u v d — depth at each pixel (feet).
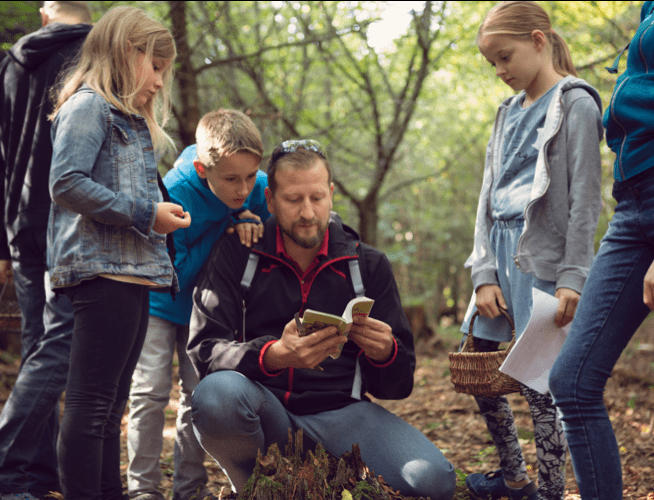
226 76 24.59
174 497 8.59
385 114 35.06
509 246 8.23
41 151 8.52
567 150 7.91
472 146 46.24
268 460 6.65
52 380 8.30
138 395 8.70
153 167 7.50
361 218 33.50
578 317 6.42
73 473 6.91
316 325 6.48
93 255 6.91
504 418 8.49
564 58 8.58
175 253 8.54
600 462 6.10
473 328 8.70
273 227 7.88
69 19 9.69
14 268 8.93
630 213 6.23
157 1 20.56
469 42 31.01
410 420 15.88
